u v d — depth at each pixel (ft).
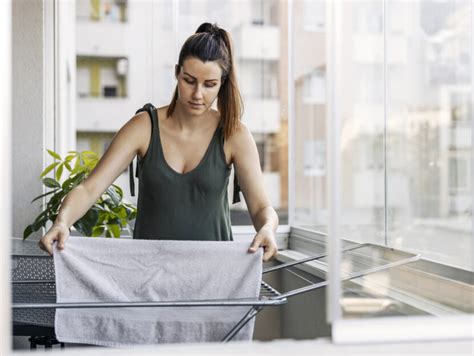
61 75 11.07
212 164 6.79
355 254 8.70
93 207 9.45
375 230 8.37
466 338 4.43
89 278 5.45
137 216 7.00
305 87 11.66
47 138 10.55
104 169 6.63
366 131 8.39
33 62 10.13
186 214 6.77
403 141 7.81
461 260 6.78
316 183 11.26
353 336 4.39
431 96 7.31
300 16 11.73
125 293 5.51
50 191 10.48
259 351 4.36
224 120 6.83
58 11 10.80
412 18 7.63
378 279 7.88
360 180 8.54
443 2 7.11
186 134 6.81
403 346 4.46
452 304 6.70
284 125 12.59
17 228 10.21
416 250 7.57
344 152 8.57
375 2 8.24
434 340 4.44
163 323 5.55
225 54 6.51
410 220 7.69
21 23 10.10
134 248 5.54
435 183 7.26
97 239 5.55
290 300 10.86
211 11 11.94
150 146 6.79
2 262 3.90
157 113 6.88
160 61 11.95
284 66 12.44
